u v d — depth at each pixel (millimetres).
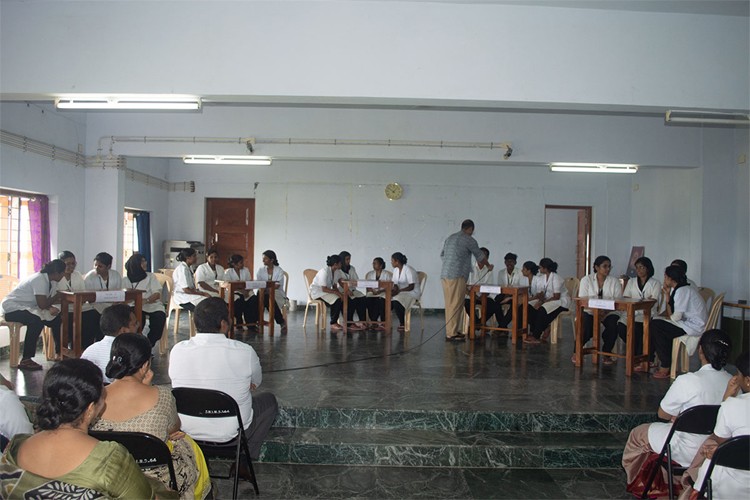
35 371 4355
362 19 3854
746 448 2057
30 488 1430
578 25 3896
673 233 7863
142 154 6680
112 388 2107
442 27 3869
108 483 1458
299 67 3852
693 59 3926
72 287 4836
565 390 4094
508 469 3289
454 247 6281
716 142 7000
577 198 9266
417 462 3301
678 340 4457
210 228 9250
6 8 3859
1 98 4059
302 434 3453
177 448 2209
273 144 6742
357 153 6762
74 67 3865
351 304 7078
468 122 6812
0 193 5332
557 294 6199
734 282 7016
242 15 3854
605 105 3957
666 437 2686
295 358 5145
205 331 2799
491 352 5602
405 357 5262
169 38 3865
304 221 9172
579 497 2941
